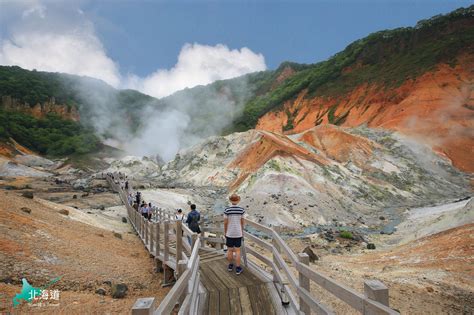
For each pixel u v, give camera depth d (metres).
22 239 8.92
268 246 6.67
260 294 6.00
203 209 33.25
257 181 34.47
